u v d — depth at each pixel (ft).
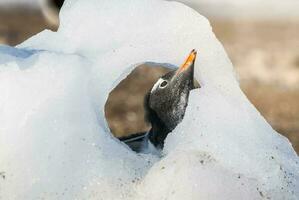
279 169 21.99
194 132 22.13
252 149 21.98
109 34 22.93
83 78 21.90
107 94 22.36
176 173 21.18
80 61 22.08
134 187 21.13
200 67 23.43
